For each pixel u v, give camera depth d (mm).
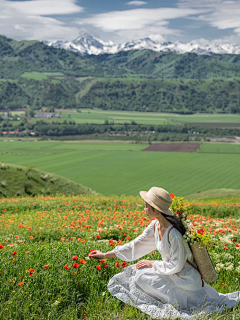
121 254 5793
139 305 5281
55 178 63719
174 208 5270
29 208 21031
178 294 5176
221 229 11109
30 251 7199
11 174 61250
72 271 6035
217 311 5082
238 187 125000
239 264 7527
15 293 5301
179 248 5027
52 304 5176
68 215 16047
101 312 5211
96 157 193250
